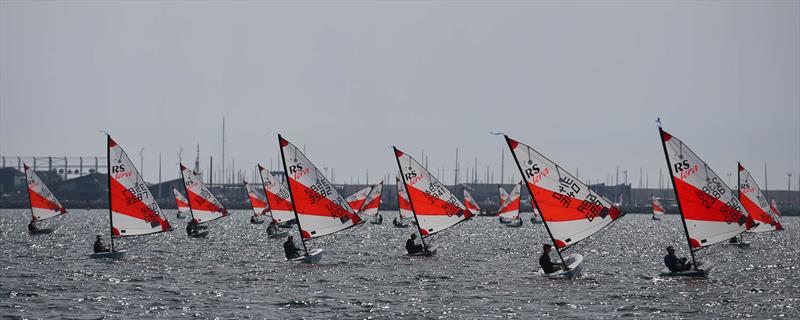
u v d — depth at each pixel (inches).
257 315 6555.1
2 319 6353.3
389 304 7066.9
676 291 7701.8
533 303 7091.5
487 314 6614.2
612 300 7219.5
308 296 7485.2
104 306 6939.0
